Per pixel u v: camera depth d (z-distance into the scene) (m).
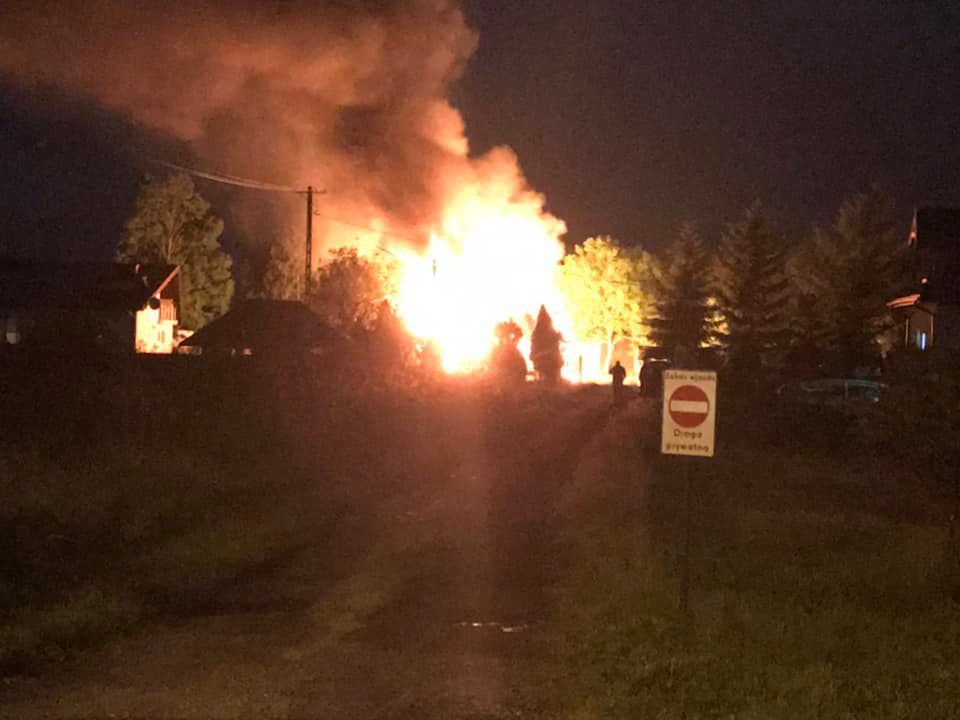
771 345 54.44
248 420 21.48
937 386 13.60
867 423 15.58
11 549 10.86
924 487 15.54
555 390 47.22
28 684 7.72
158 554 11.90
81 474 14.59
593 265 77.31
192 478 15.92
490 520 15.25
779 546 13.23
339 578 11.53
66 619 9.16
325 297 54.34
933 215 45.91
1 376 19.59
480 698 7.42
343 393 26.89
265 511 14.91
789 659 8.23
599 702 7.26
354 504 16.53
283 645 8.84
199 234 73.62
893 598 10.55
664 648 8.55
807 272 64.06
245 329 38.62
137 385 21.00
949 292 39.88
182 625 9.53
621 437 27.28
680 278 58.03
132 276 59.22
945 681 7.72
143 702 7.30
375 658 8.44
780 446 25.98
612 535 13.45
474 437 26.38
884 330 52.69
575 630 9.20
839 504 17.17
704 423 9.25
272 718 6.97
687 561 9.50
